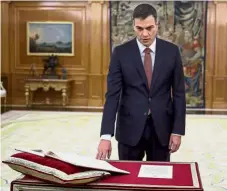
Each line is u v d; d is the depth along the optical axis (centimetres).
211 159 562
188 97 1134
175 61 270
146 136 275
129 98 273
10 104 1167
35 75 1161
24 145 644
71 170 187
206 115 993
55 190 188
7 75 1162
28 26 1155
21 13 1158
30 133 746
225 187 438
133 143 272
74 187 187
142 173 206
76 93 1158
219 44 1114
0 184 443
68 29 1147
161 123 271
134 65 267
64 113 1009
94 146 643
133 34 1127
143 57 270
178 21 1119
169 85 276
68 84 1138
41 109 1083
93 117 948
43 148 623
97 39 1130
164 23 1123
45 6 1148
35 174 191
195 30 1118
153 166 220
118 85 269
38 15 1153
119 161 230
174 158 568
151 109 270
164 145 275
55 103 1159
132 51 269
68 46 1150
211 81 1127
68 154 207
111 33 1130
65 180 183
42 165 191
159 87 270
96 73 1138
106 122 255
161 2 1120
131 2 1122
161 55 268
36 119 909
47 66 1134
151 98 271
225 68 1118
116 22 1129
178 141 270
